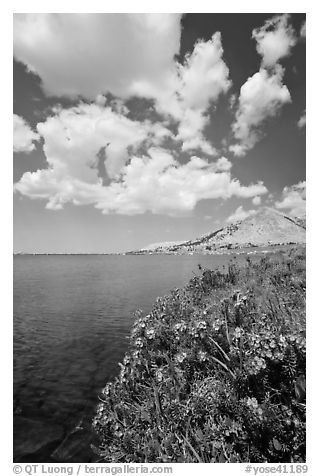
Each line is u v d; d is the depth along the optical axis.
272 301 7.14
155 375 5.57
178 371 5.25
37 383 8.17
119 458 4.48
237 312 5.95
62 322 15.71
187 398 4.80
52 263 124.38
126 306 19.69
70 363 9.70
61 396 7.34
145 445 4.28
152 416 4.73
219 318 5.87
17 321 16.06
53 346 11.62
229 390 4.34
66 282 39.47
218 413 4.23
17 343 12.11
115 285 33.81
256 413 3.68
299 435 3.76
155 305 9.06
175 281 36.00
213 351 5.26
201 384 4.70
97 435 5.54
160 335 6.43
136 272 58.47
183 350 5.58
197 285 10.47
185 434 4.27
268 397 3.98
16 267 88.50
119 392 5.56
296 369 4.20
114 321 15.52
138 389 5.61
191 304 8.38
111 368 9.05
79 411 6.56
